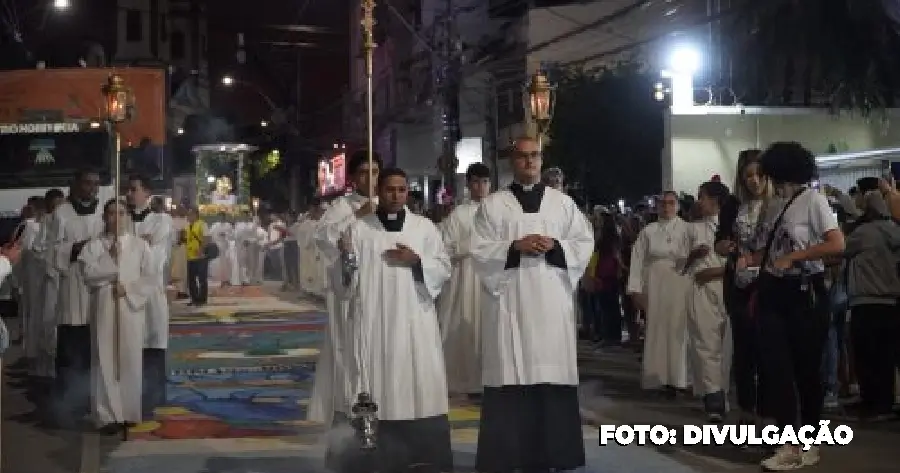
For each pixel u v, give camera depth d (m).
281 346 14.96
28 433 9.08
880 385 9.30
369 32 7.43
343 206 7.48
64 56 44.03
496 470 6.80
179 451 8.17
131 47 52.66
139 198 10.14
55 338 10.90
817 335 7.28
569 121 25.84
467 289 9.92
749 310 7.75
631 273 10.67
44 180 20.38
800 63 16.38
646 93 25.34
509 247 6.78
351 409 6.80
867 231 9.32
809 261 7.24
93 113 21.30
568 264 6.90
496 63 24.88
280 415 9.67
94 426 9.30
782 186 7.34
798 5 15.58
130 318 8.84
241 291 27.14
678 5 25.53
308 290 24.11
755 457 7.73
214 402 10.40
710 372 9.19
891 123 19.58
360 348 6.82
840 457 7.69
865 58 15.59
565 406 6.88
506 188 7.15
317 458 7.82
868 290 9.24
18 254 6.68
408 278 6.95
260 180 56.75
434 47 32.16
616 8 28.86
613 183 25.84
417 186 37.91
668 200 10.48
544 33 29.80
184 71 54.44
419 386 6.88
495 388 6.85
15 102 21.14
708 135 19.56
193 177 33.03
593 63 28.81
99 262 8.80
